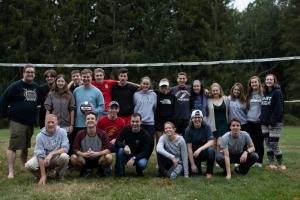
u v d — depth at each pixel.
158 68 30.14
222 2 31.91
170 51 30.72
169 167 7.68
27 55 29.39
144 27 31.66
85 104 7.70
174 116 8.52
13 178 7.37
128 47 31.31
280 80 37.19
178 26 31.05
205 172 8.02
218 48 30.55
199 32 30.89
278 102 8.08
